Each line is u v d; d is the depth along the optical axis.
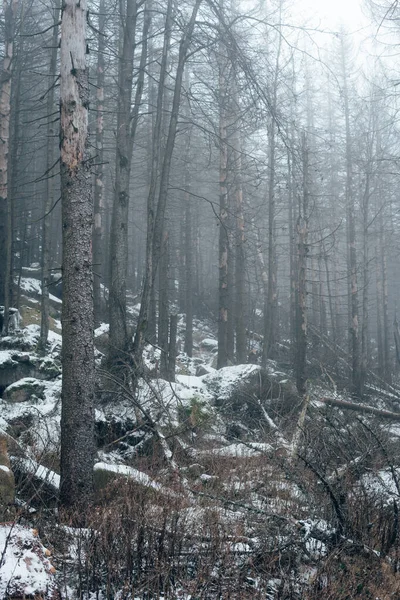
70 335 7.77
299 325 18.83
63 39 8.23
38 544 5.32
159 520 5.91
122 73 16.23
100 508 6.65
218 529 5.98
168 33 15.70
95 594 5.04
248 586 5.28
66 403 7.69
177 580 5.20
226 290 21.58
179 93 15.54
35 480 7.71
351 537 6.62
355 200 33.84
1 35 23.70
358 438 9.12
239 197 25.36
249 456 10.46
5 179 18.62
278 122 14.29
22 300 23.84
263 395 15.54
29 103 30.28
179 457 10.20
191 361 25.88
